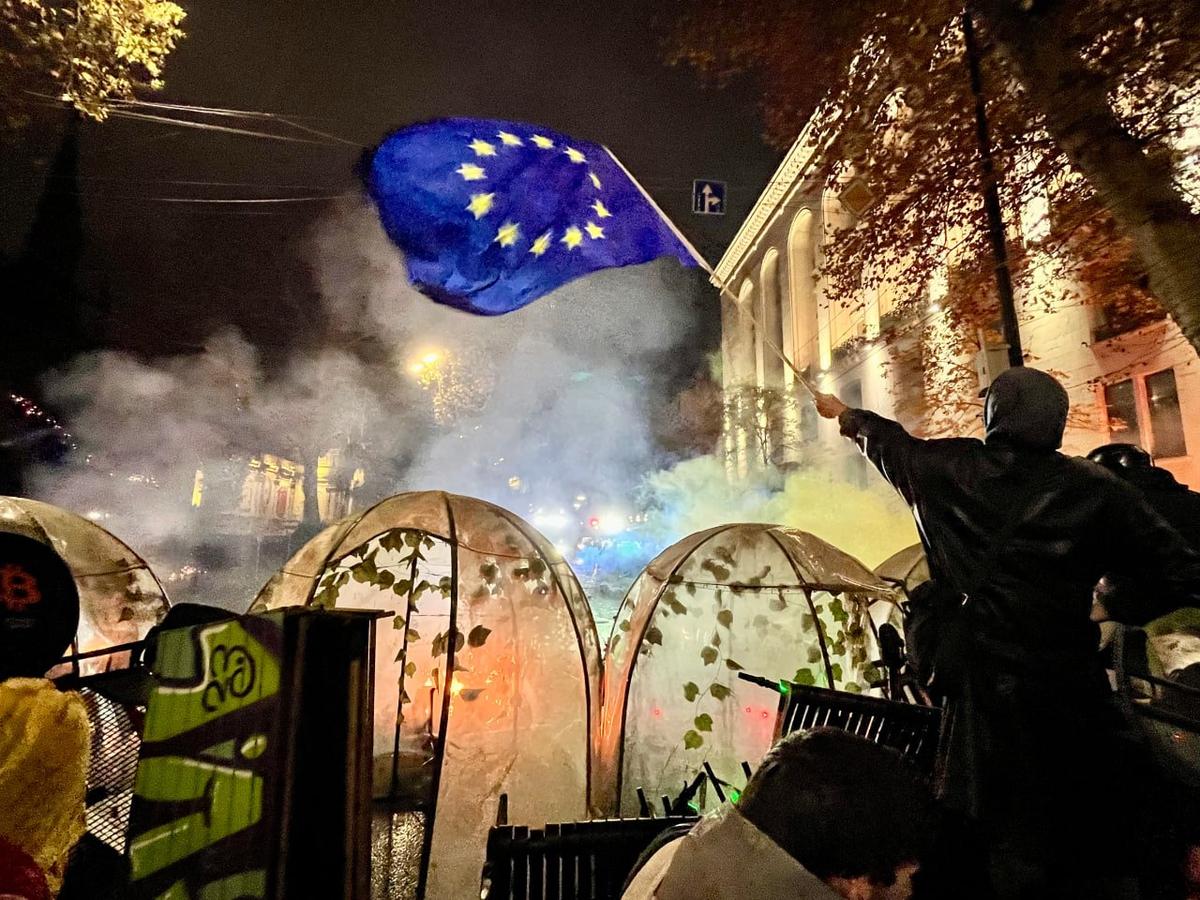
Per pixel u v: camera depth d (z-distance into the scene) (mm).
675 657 6449
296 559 6289
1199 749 3057
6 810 2418
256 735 2217
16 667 2697
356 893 2184
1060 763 2256
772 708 6258
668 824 3592
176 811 2277
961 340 17484
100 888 3119
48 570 2771
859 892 1593
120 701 3275
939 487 2557
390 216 5465
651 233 5680
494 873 3309
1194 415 15180
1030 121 11117
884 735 4184
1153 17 8281
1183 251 6027
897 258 16078
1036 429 2477
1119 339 16719
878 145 13578
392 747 5793
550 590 6324
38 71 10180
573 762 5953
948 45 11086
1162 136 9023
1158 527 2262
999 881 2205
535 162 5629
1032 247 14320
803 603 6547
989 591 2377
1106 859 2262
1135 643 3094
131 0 10297
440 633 5824
